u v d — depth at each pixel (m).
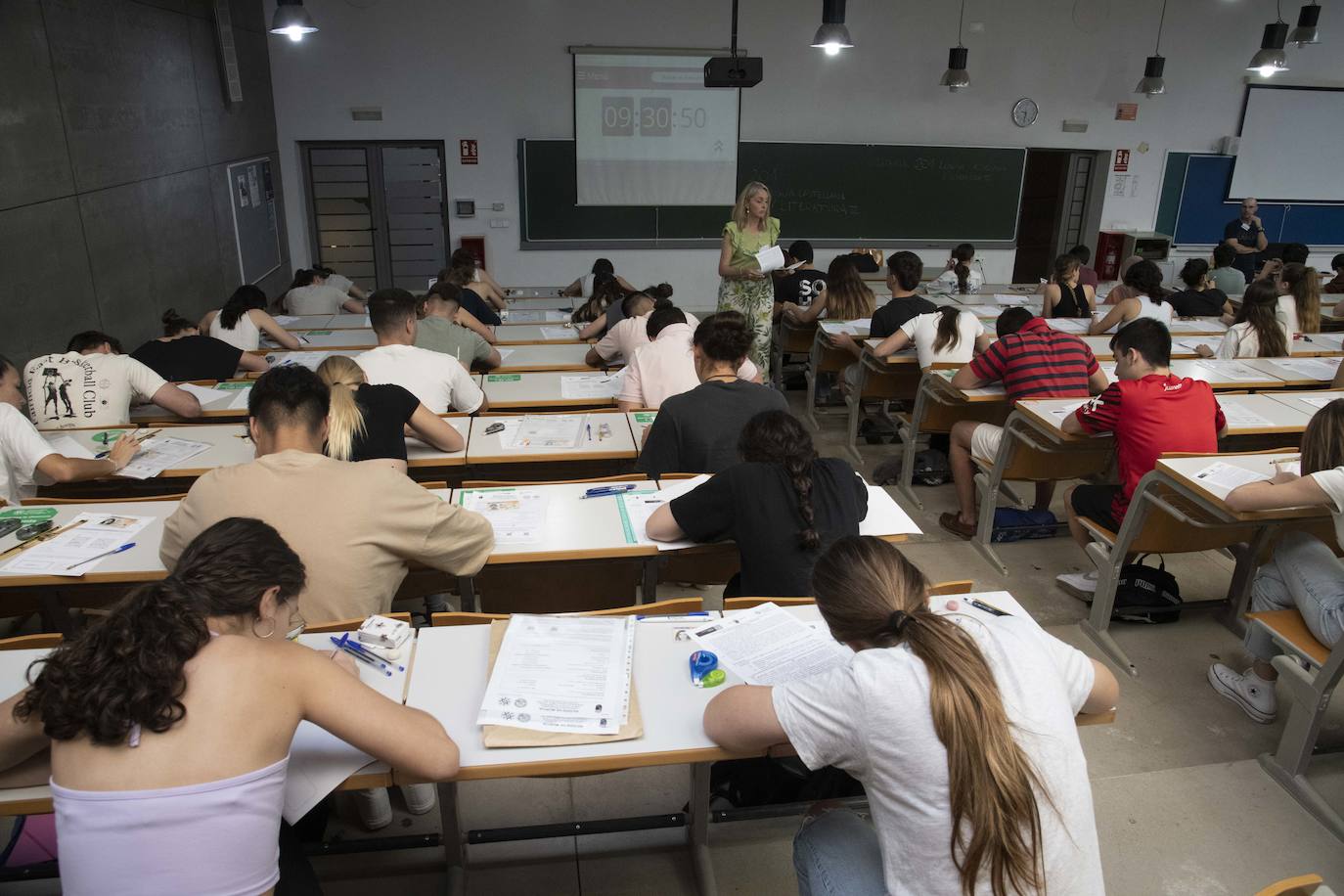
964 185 9.36
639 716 1.48
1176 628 3.06
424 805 2.14
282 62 8.12
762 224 5.22
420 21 8.16
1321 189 9.95
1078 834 1.11
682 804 2.21
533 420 3.25
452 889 1.87
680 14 8.47
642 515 2.34
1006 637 1.23
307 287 6.11
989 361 3.64
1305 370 4.13
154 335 5.55
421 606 2.95
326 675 1.22
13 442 2.51
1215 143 9.65
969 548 3.73
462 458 2.88
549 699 1.50
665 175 8.88
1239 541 2.86
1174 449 2.81
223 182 6.89
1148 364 2.91
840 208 9.24
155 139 5.64
